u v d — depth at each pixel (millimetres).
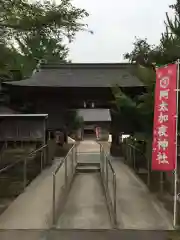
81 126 45000
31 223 7289
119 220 7469
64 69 22062
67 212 8234
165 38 11492
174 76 7273
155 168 7438
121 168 15789
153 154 7500
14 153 17594
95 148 31484
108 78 20641
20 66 13555
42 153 15352
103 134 48594
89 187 11367
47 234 6582
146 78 11750
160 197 9570
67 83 19578
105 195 9938
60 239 6293
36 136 16938
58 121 19938
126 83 18078
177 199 7801
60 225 7148
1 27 9836
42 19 9656
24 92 19250
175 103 7293
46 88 19016
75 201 9383
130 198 9555
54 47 30906
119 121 17766
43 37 11594
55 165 17031
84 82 19812
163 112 7375
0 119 16875
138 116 13625
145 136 12789
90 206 8805
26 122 17000
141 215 7852
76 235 6520
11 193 10336
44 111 19859
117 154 20812
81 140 45781
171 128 7309
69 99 19844
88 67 22297
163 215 7828
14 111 19688
